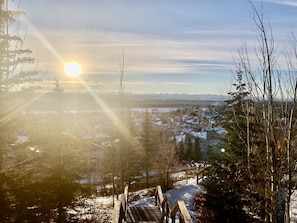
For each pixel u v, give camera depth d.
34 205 7.29
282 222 8.93
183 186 23.42
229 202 11.50
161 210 9.09
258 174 8.41
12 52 7.81
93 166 32.81
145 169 31.28
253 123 9.75
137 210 9.96
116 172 24.89
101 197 21.55
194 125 61.62
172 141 36.19
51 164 9.47
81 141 12.34
